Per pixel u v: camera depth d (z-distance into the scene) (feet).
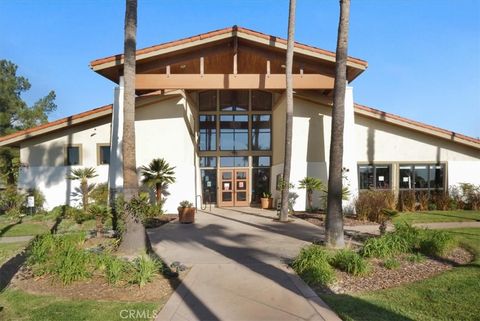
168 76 51.57
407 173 61.82
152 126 57.47
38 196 58.85
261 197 69.10
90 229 39.81
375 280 20.63
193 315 15.74
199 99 70.69
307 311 16.14
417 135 62.23
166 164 54.54
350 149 54.44
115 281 19.89
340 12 29.53
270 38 51.67
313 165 58.03
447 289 18.51
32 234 39.65
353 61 50.65
